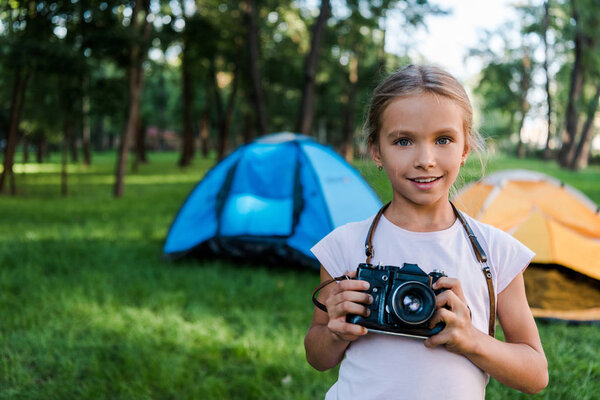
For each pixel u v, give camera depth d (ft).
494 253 4.39
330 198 20.57
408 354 4.04
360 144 4.99
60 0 37.32
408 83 4.06
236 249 20.44
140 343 12.36
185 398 9.90
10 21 38.19
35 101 50.11
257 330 13.21
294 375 10.96
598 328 13.88
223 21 60.59
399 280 3.88
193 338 12.91
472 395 4.02
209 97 119.34
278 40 69.62
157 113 154.92
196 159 123.75
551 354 11.77
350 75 83.66
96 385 10.31
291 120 96.22
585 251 17.43
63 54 37.47
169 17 57.67
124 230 27.91
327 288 4.73
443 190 4.12
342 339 4.26
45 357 11.49
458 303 3.75
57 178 64.28
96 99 42.75
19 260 20.38
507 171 19.76
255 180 22.27
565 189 18.90
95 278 17.83
